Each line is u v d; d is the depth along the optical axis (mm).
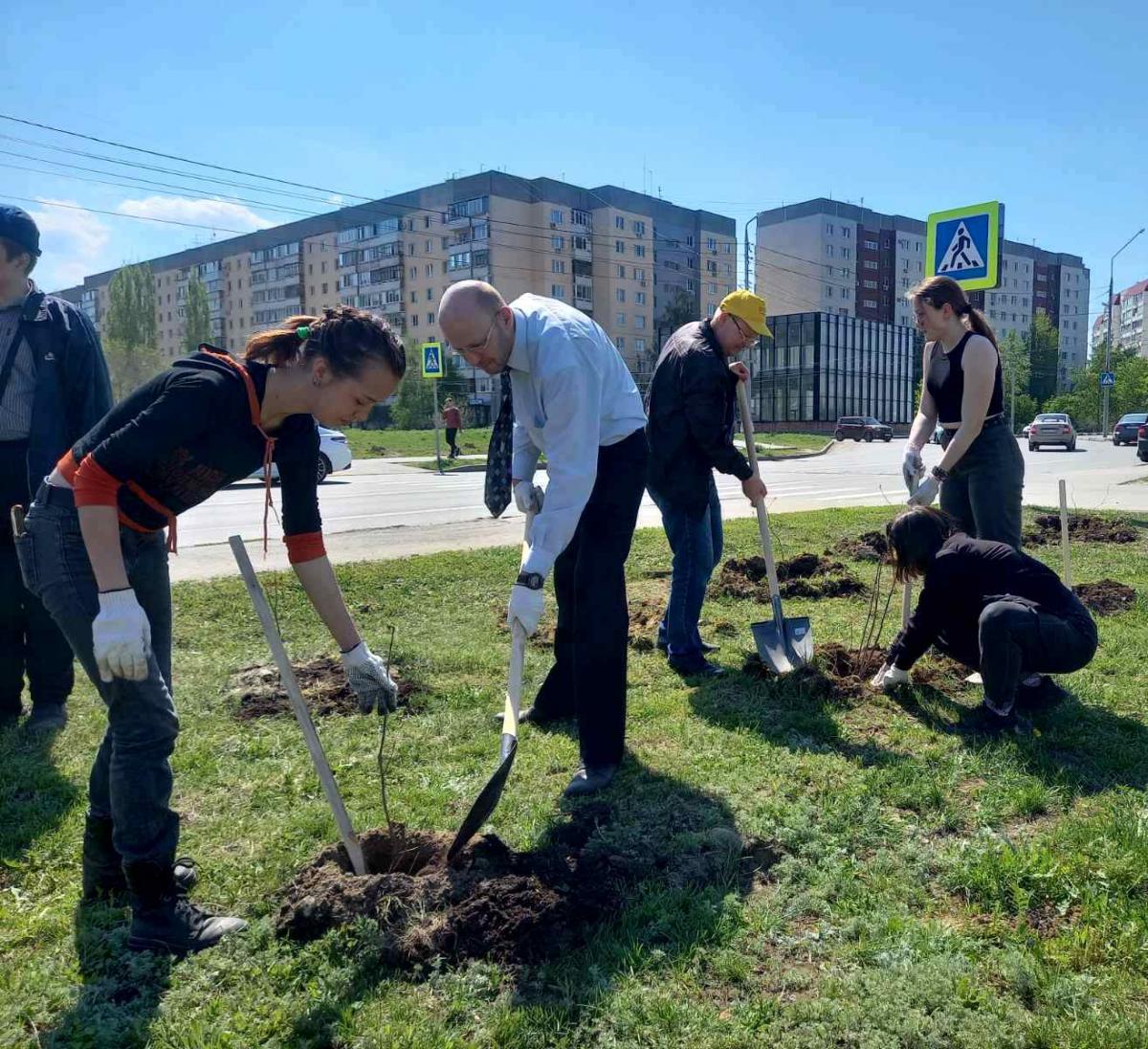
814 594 6754
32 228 3949
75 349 4160
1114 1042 2102
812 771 3611
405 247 76000
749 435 4871
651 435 4781
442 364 23391
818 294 86562
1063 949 2473
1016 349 71500
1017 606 3885
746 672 4855
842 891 2775
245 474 2504
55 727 4234
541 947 2473
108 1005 2287
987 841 3012
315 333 2385
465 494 16359
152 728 2494
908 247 93688
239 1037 2182
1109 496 14984
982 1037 2145
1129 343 158750
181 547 9438
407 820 3244
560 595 4129
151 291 76438
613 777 3564
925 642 4336
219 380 2346
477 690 4652
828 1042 2150
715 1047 2133
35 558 2461
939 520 4293
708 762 3721
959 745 3875
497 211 69250
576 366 3207
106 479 2250
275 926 2568
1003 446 4570
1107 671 4910
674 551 4910
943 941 2504
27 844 3148
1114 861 2828
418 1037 2148
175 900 2596
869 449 38781
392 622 6113
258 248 88938
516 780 3590
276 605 6418
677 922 2590
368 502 14859
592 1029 2191
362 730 4156
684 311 77375
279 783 3584
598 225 74375
